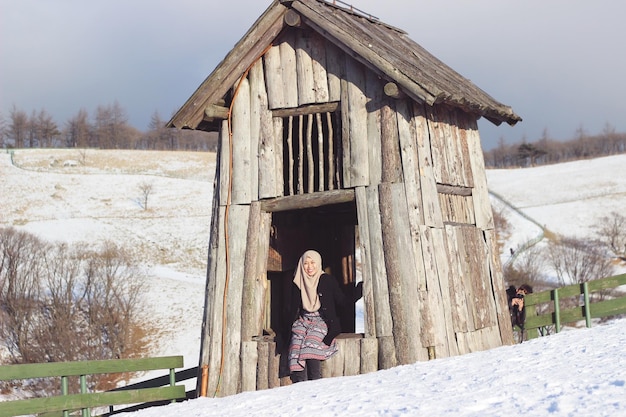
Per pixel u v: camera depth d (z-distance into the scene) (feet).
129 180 267.18
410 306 34.65
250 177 38.93
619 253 198.59
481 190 41.91
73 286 150.20
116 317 139.64
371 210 35.99
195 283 166.71
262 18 37.81
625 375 23.90
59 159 310.04
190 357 130.82
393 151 35.99
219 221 39.17
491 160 520.01
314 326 34.78
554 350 31.07
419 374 29.22
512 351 32.42
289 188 38.37
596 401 20.89
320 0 40.06
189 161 322.96
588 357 28.40
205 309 39.01
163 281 165.78
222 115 39.50
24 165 295.89
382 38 41.16
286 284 44.91
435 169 37.40
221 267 38.70
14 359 135.03
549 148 523.70
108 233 204.95
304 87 38.27
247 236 38.50
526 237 208.64
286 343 42.16
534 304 45.32
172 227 213.66
